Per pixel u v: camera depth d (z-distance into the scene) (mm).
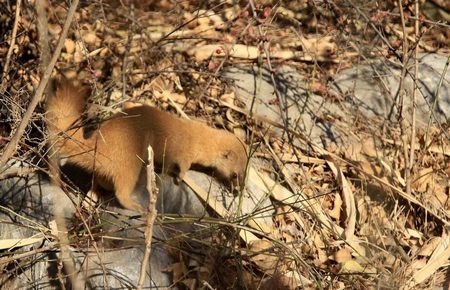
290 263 9352
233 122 11109
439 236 10195
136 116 9484
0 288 9164
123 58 11406
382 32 12289
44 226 9336
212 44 12211
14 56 10625
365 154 11109
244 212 9859
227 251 9211
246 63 12102
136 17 12344
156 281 9109
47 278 9109
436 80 12180
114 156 9203
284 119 11133
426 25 13305
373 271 9539
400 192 10320
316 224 9992
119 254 9164
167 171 9914
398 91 11500
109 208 9516
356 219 10305
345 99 11781
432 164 11180
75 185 9594
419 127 11570
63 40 7809
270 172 10531
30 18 10844
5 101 9898
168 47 12047
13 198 9773
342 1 12016
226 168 10039
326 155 10867
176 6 12555
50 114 8992
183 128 9758
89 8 12352
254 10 11125
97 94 10430
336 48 12445
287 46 12461
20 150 9852
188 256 9289
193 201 9836
